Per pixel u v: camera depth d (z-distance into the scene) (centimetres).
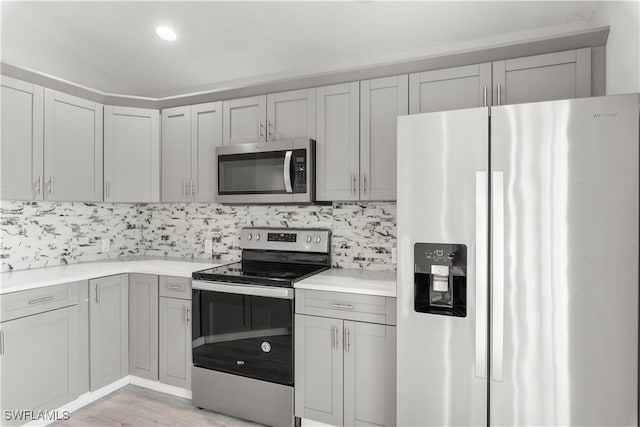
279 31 249
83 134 271
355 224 268
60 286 229
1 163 224
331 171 246
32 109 239
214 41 266
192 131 291
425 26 232
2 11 239
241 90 270
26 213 263
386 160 230
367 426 203
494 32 233
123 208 337
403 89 225
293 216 289
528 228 155
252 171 262
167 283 261
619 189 143
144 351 269
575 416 150
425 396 176
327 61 276
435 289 178
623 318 143
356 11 225
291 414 220
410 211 178
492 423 162
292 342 219
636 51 151
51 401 225
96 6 238
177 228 336
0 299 200
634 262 142
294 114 256
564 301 150
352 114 239
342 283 217
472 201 166
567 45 190
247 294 229
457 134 168
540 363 154
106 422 229
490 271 164
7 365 203
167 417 236
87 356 246
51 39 268
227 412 237
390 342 198
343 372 209
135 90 332
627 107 142
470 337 167
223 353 238
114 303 264
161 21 250
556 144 151
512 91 200
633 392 142
